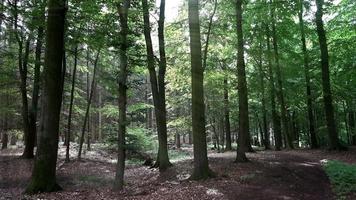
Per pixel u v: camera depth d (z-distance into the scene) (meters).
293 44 33.28
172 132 40.28
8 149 34.59
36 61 23.94
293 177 15.55
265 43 30.73
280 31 28.22
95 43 15.98
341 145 24.55
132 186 15.02
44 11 15.01
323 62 25.36
